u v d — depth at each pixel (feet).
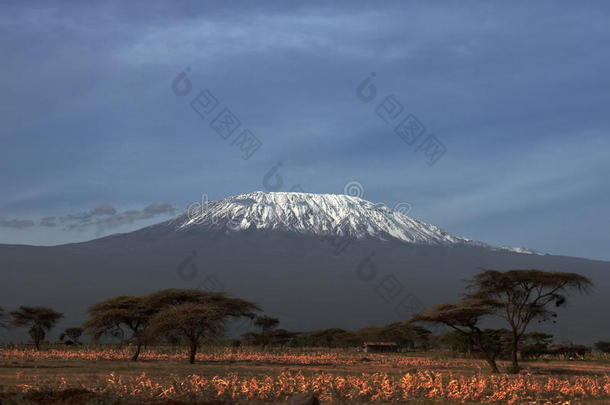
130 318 249.34
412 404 110.01
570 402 114.52
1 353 252.62
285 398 110.01
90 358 237.86
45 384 123.85
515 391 123.85
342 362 238.89
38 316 320.50
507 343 310.45
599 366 246.88
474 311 197.98
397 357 295.48
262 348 373.40
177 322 215.10
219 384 117.80
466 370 206.80
